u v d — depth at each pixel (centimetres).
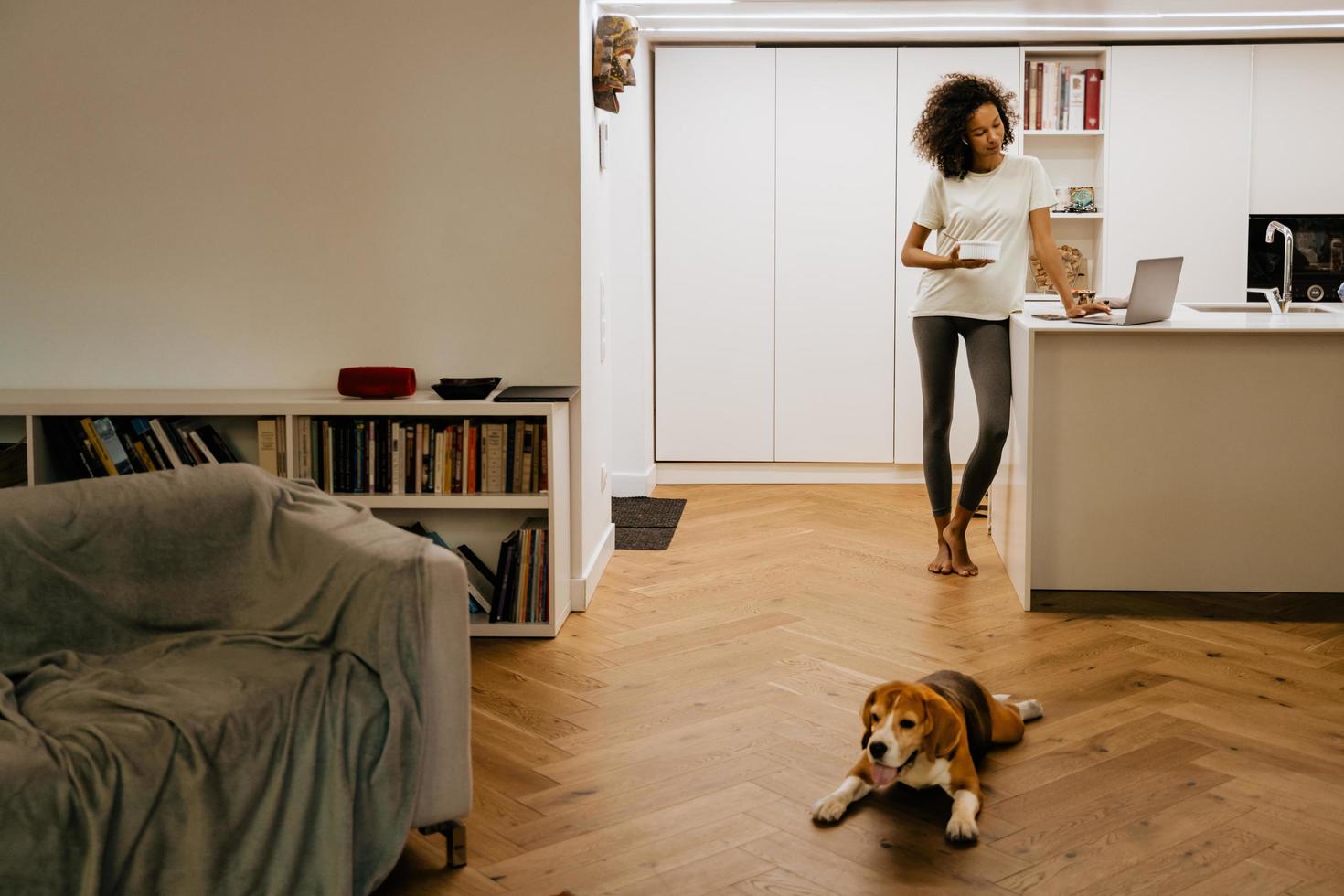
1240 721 298
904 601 406
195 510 253
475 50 388
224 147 396
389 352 402
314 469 370
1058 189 619
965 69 596
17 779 181
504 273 397
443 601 225
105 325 405
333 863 208
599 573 434
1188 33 583
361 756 215
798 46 597
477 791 263
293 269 400
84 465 365
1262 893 218
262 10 389
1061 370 392
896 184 602
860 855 234
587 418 409
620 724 299
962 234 430
